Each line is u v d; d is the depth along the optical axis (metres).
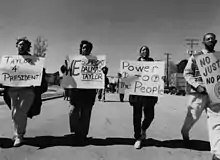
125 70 5.65
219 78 4.57
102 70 5.78
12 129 7.25
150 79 5.57
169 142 5.98
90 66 5.81
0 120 9.01
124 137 6.44
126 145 5.63
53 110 12.92
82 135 5.89
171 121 9.57
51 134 6.63
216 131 4.41
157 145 5.68
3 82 5.34
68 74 5.78
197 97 5.04
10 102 5.70
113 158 4.73
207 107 4.70
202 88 4.80
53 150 5.13
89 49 5.91
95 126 8.10
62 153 4.96
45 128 7.55
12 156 4.73
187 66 5.12
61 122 8.77
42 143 5.64
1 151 5.02
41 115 10.73
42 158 4.66
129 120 9.59
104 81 5.74
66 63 5.83
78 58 5.86
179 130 7.60
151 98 5.48
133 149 5.33
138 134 5.55
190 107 5.15
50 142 5.75
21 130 5.43
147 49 5.80
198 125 8.77
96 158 4.72
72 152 5.04
